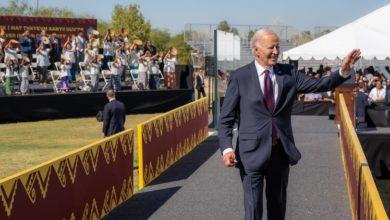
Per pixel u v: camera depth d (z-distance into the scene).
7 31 31.45
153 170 11.64
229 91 5.72
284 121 5.64
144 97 28.27
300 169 12.48
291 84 5.62
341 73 5.52
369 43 23.53
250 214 5.62
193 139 15.98
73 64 28.75
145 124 11.15
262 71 5.62
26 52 29.23
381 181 11.90
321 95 25.55
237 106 5.71
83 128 22.59
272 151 5.62
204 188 10.72
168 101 29.28
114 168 9.05
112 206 8.95
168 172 12.45
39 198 6.34
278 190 5.70
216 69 20.22
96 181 8.21
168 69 31.59
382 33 23.80
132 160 10.09
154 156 11.73
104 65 30.98
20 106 24.06
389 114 20.73
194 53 44.81
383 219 3.93
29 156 16.05
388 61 40.78
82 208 7.65
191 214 8.85
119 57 29.48
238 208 9.18
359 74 27.69
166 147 12.78
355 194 7.48
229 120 5.72
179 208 9.23
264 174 5.72
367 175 5.57
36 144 18.44
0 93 25.59
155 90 28.69
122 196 9.49
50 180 6.65
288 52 24.34
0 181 5.55
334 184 10.95
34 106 24.50
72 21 33.34
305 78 5.67
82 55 29.72
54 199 6.74
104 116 13.70
